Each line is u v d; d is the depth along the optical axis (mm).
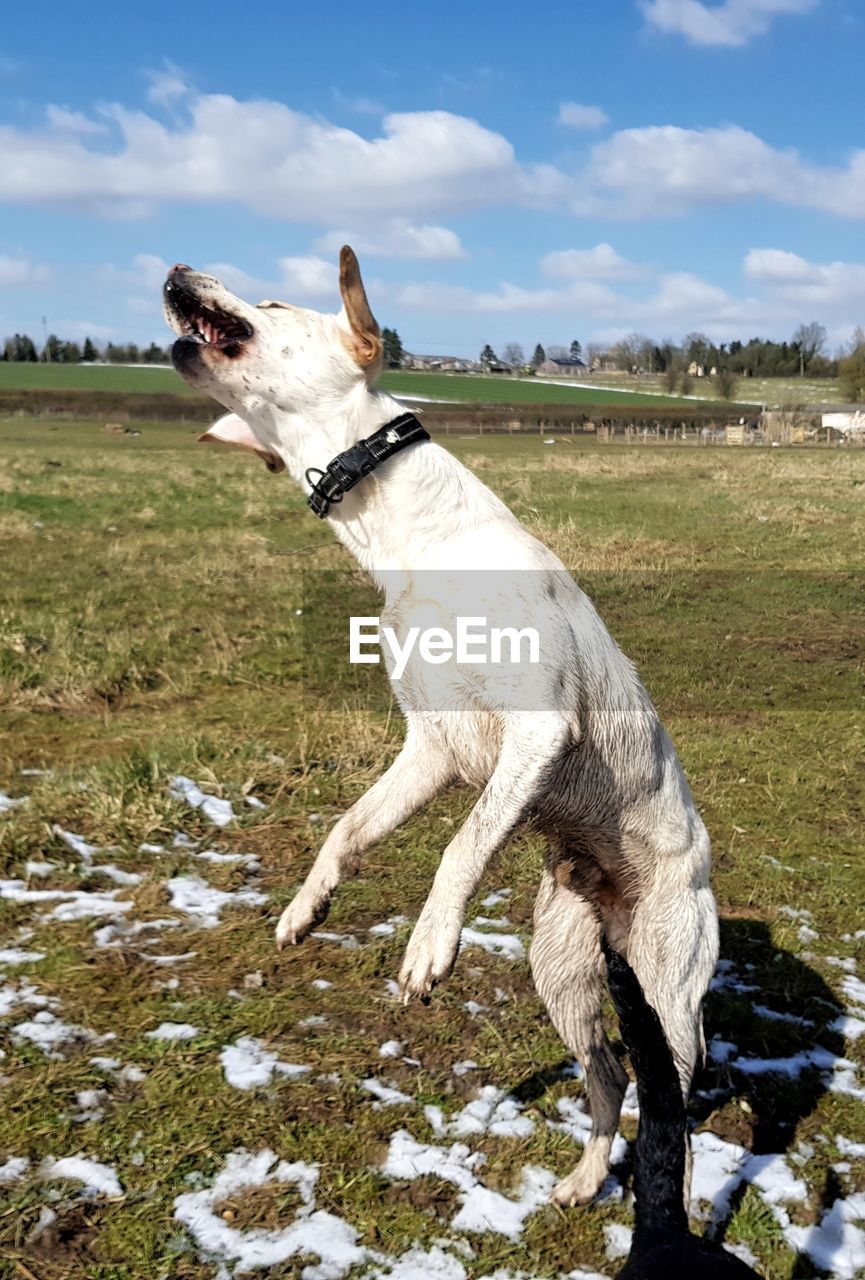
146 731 6516
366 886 4617
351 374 2967
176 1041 3406
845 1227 2906
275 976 3861
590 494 18109
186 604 9891
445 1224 2779
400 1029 3578
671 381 89438
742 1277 1721
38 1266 2553
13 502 15789
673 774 3170
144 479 20203
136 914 4277
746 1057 3637
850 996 4016
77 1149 2922
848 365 75438
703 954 3076
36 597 9805
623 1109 3359
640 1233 1806
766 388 95000
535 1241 2760
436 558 2938
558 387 88625
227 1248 2641
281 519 15844
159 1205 2748
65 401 54719
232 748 6094
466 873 2662
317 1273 2590
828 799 6008
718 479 21625
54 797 5262
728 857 5172
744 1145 3211
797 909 4672
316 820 5301
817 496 18641
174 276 2961
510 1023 3670
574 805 3020
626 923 3121
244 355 2955
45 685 7180
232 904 4422
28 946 3973
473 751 2965
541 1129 3162
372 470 2973
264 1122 3061
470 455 28031
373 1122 3111
